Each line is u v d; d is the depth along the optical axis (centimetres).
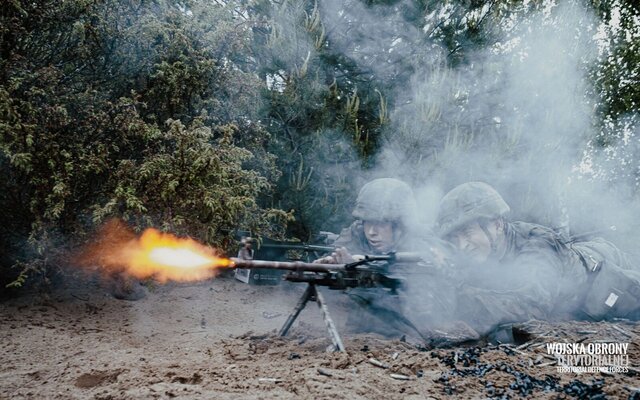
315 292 401
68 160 512
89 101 557
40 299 527
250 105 711
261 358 361
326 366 333
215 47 679
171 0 723
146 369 329
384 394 285
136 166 549
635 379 329
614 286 497
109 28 604
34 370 336
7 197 528
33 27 571
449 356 361
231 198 555
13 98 513
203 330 472
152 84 646
